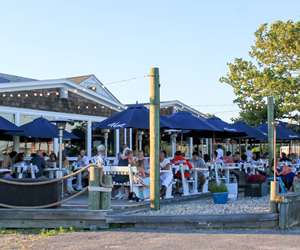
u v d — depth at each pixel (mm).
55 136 16766
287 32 26828
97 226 10867
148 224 10867
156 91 12508
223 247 8586
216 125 18141
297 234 10000
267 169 18656
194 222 10828
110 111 22375
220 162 17516
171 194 14492
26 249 8664
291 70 27266
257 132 21656
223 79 29203
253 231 10406
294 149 34812
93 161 15961
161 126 15133
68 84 19938
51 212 11023
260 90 28125
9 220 11133
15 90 18000
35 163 15117
